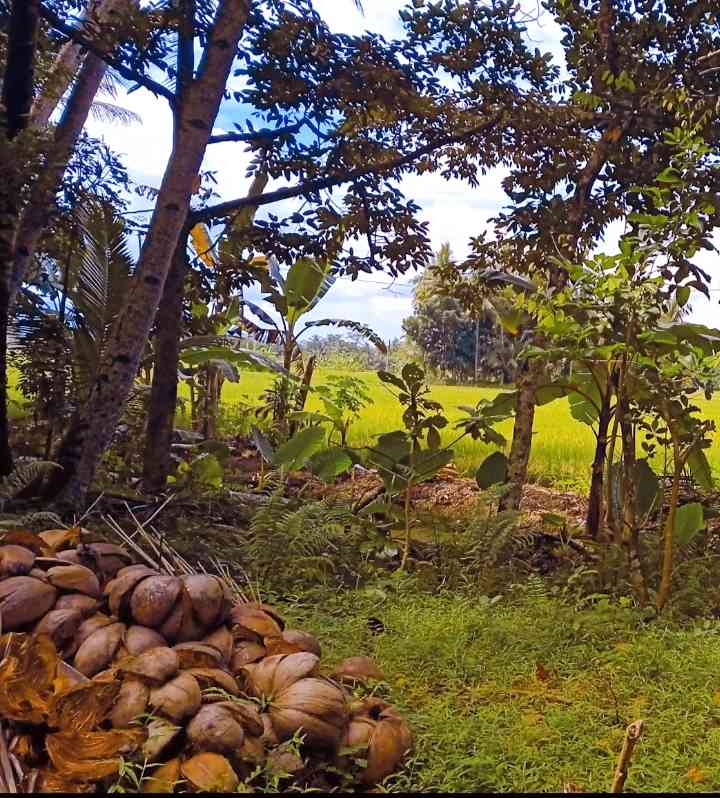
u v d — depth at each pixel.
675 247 4.91
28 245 7.48
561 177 7.29
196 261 8.83
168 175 6.59
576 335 5.09
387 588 5.33
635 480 5.59
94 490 6.93
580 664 4.12
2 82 7.23
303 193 8.26
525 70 8.13
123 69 7.04
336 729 2.74
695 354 5.12
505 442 6.67
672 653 4.16
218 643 3.05
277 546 5.47
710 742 3.26
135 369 6.62
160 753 2.50
